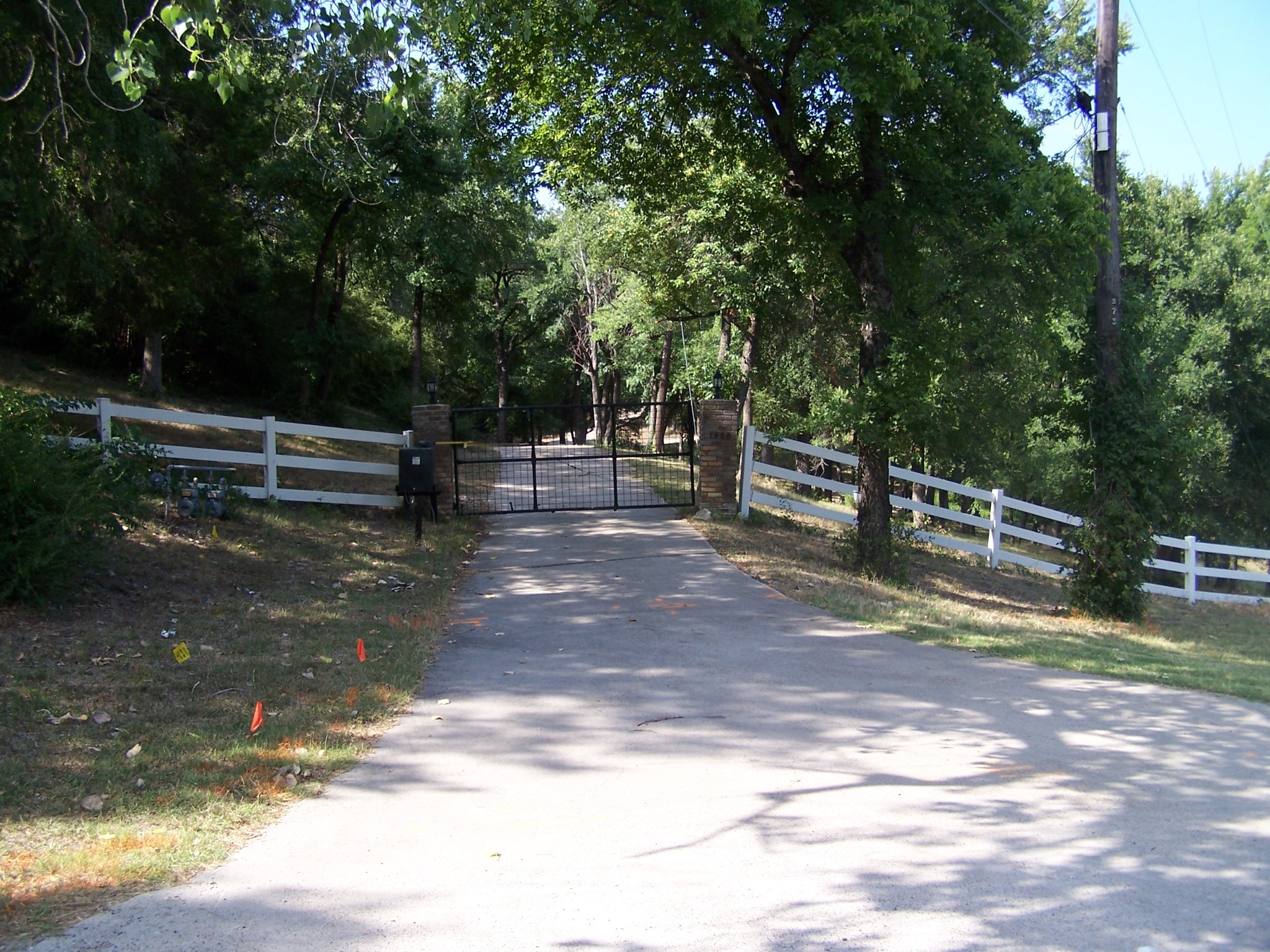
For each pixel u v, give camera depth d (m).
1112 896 4.12
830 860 4.48
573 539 13.83
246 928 3.72
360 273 32.06
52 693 6.24
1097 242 12.62
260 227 26.06
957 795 5.41
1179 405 25.77
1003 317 12.97
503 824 4.91
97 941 3.58
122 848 4.41
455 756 5.94
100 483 8.43
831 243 13.27
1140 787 5.62
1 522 7.75
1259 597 20.91
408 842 4.66
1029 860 4.51
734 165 15.10
